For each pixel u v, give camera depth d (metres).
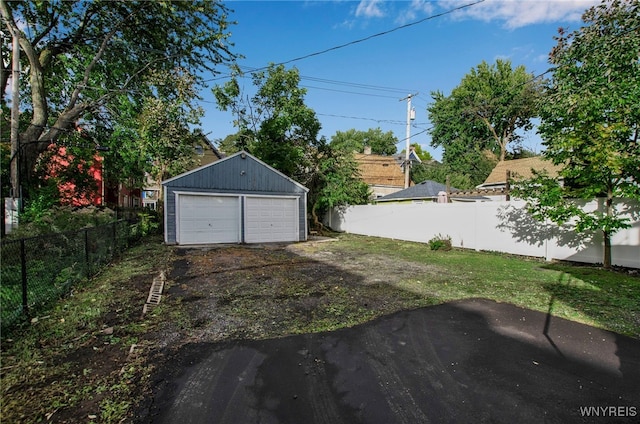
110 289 5.46
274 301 4.96
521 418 2.23
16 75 8.87
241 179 13.09
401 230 14.30
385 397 2.49
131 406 2.36
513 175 10.32
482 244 10.63
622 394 2.50
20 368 2.86
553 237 8.60
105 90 12.34
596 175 6.66
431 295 5.28
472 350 3.29
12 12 10.08
